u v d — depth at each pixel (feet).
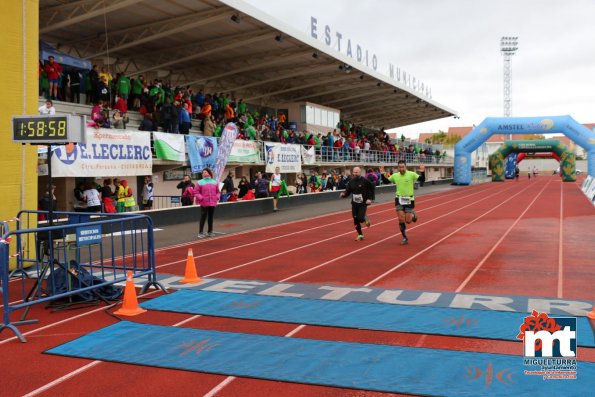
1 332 19.98
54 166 49.26
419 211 77.25
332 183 107.34
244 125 87.35
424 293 25.00
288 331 19.42
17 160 32.78
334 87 126.93
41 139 23.58
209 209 48.98
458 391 13.76
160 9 64.59
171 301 24.11
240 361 16.40
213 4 63.93
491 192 131.34
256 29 76.43
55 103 57.93
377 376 14.97
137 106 70.64
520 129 157.99
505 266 32.01
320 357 16.58
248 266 33.50
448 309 21.83
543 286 26.30
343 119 174.70
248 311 22.16
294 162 98.43
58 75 59.21
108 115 60.18
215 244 44.06
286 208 83.87
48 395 14.35
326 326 19.92
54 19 61.82
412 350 17.03
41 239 25.14
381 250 39.40
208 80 96.12
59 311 23.04
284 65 100.94
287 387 14.47
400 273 30.35
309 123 130.11
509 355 16.39
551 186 160.45
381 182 132.16
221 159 67.82
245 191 76.79
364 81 123.85
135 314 22.06
